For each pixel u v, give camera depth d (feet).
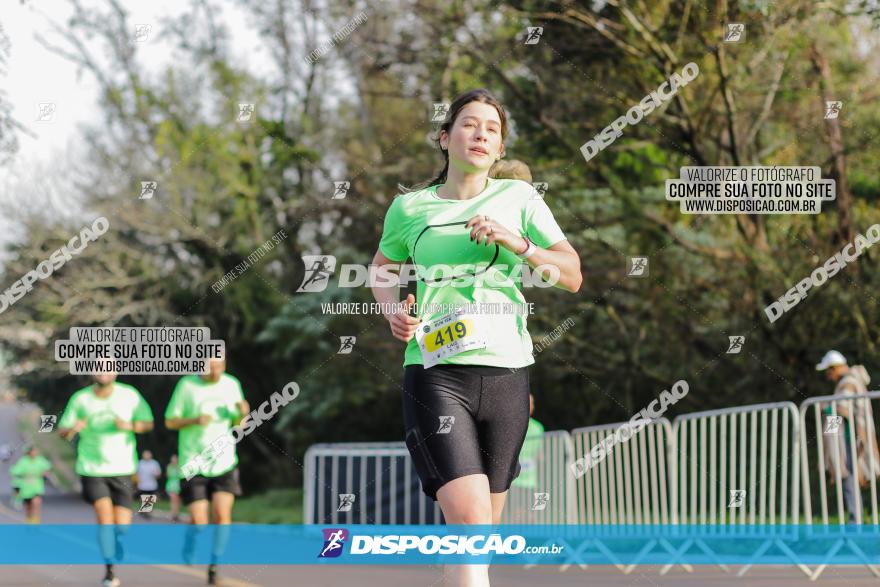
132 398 31.24
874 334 50.96
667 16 52.01
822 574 29.19
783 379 52.80
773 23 49.26
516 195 13.33
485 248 12.98
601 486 34.47
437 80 62.54
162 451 98.84
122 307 92.89
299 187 90.07
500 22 58.49
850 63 51.08
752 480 30.32
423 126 72.18
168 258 95.14
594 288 56.54
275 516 76.54
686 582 28.14
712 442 32.09
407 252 13.93
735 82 52.11
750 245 52.37
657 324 56.29
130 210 89.04
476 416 12.69
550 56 56.13
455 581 11.89
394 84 68.44
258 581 29.81
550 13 53.36
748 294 52.37
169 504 78.89
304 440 93.81
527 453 36.58
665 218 57.47
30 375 101.19
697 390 56.80
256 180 88.84
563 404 64.49
